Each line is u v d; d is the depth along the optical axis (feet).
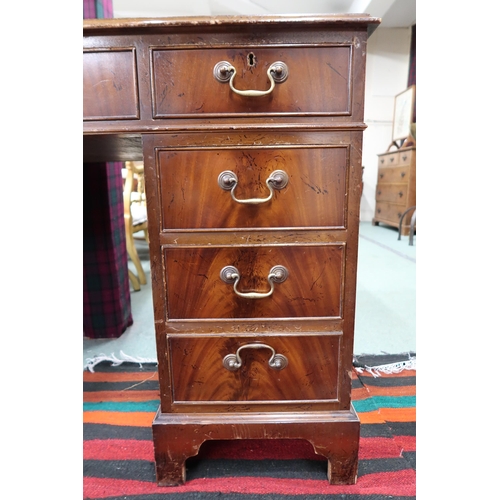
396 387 3.07
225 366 2.02
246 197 1.88
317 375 2.05
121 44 1.75
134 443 2.45
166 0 9.72
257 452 2.36
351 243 1.91
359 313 4.56
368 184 12.49
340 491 2.03
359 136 1.80
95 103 1.82
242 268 1.95
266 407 2.08
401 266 6.61
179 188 1.87
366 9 9.36
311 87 1.76
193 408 2.08
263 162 1.84
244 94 1.71
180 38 1.73
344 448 2.05
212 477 2.15
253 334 2.00
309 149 1.82
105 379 3.27
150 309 5.00
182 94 1.78
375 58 11.58
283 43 1.72
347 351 2.02
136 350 3.81
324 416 2.06
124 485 2.09
